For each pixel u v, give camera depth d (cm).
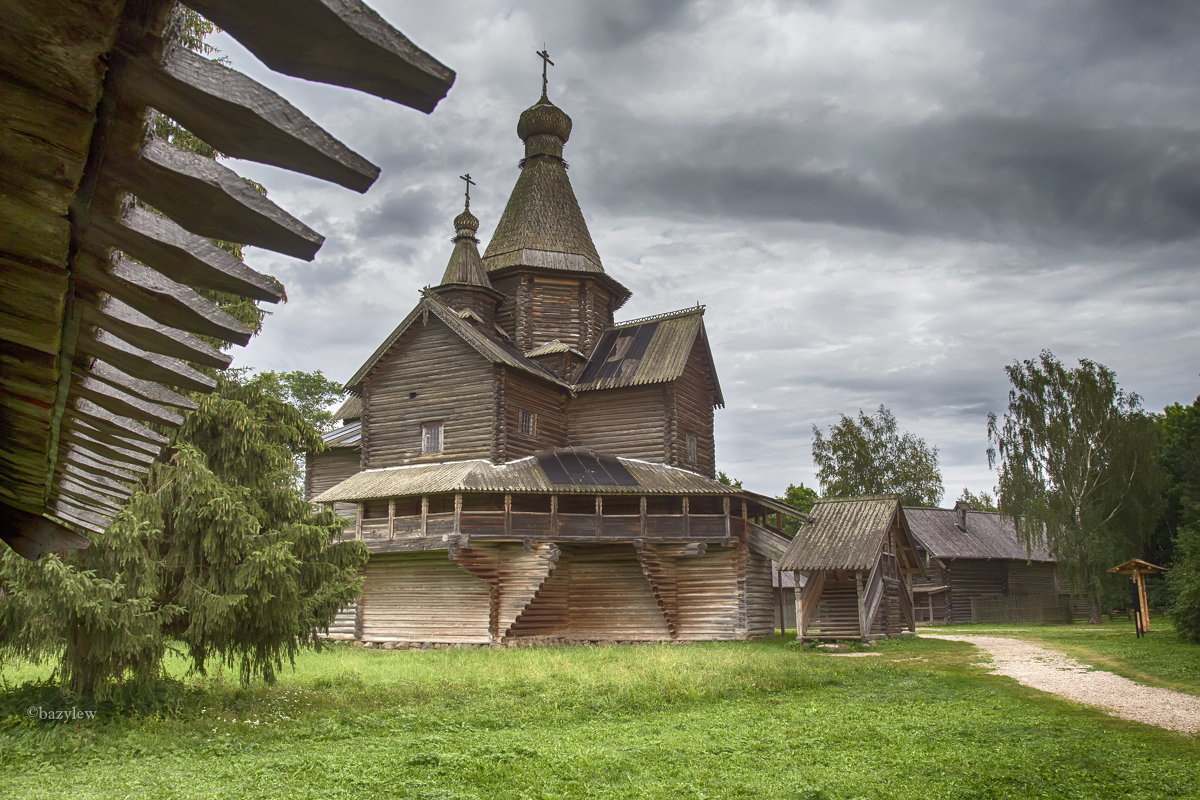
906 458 7050
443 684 1894
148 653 1460
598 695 1741
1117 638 3166
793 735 1365
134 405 393
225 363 303
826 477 7031
